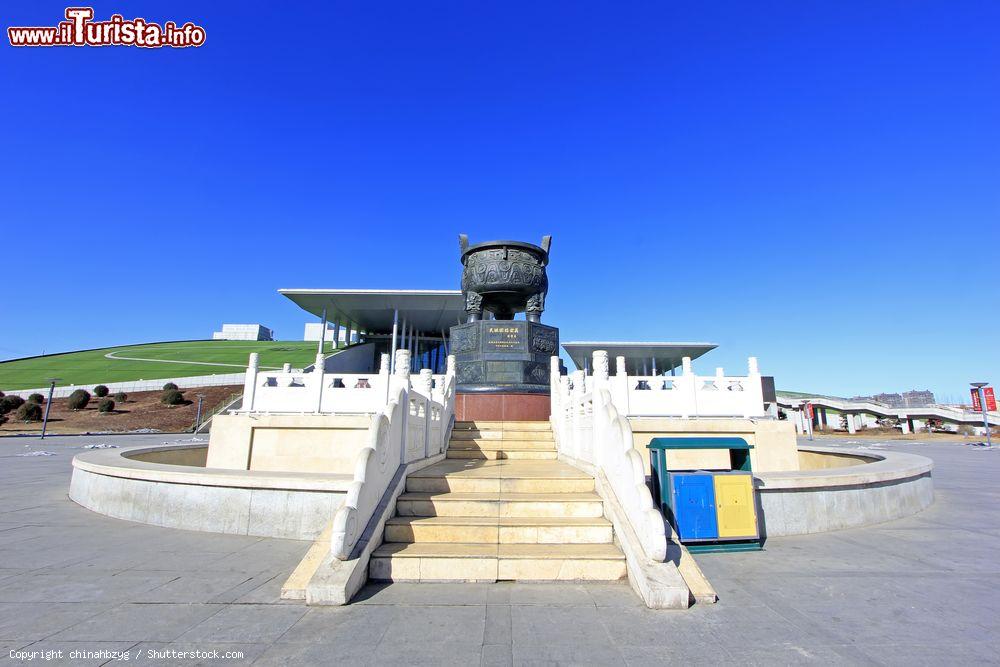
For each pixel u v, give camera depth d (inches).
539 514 254.5
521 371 551.8
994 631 161.3
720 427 478.3
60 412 1834.4
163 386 2158.0
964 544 271.7
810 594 195.2
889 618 171.8
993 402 1331.2
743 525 259.0
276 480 284.4
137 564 229.1
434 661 139.3
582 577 209.0
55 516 334.0
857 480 310.7
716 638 155.3
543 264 629.0
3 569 220.8
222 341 4362.7
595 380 317.1
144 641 150.7
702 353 2150.6
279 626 162.9
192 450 562.9
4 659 137.7
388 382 487.8
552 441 437.1
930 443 1330.0
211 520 291.9
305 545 263.3
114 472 334.0
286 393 494.3
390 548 221.6
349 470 469.7
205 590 196.2
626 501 233.6
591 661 139.9
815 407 2175.2
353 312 1991.9
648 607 180.1
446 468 331.3
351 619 168.7
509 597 190.7
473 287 605.6
